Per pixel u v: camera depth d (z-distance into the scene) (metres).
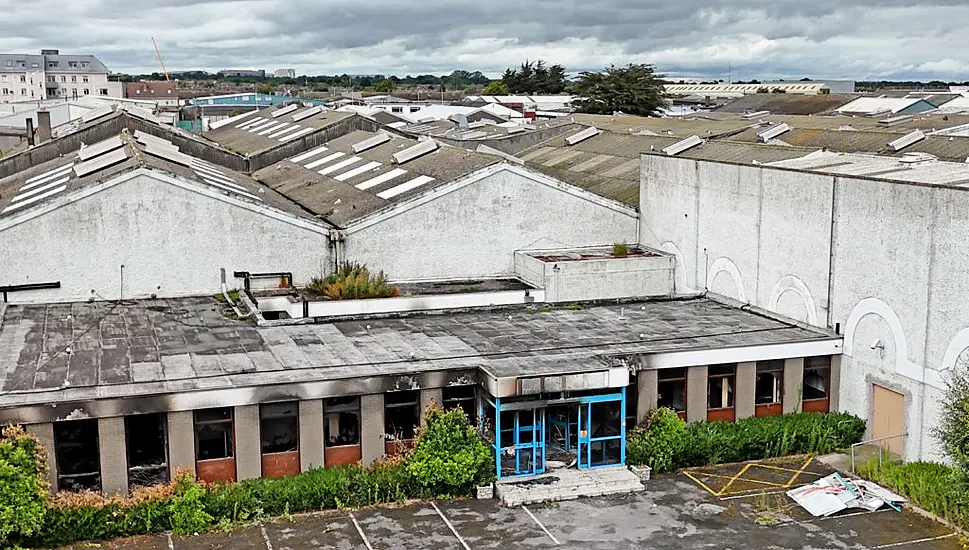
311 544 27.80
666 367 34.34
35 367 32.09
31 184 54.31
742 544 27.86
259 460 30.78
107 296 41.78
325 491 30.08
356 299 41.22
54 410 28.38
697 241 45.53
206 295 43.00
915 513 29.94
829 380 36.81
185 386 30.11
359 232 44.84
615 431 33.53
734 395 35.50
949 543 27.81
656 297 44.09
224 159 73.25
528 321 39.88
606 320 40.06
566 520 29.52
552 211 48.06
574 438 33.75
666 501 30.97
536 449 32.38
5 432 27.81
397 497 30.73
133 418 29.53
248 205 42.91
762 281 41.16
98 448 29.08
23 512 27.00
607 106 130.88
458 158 51.94
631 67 133.12
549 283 44.50
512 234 47.50
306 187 59.38
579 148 72.25
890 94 146.38
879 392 34.97
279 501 29.69
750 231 41.66
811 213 37.88
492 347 35.41
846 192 35.94
